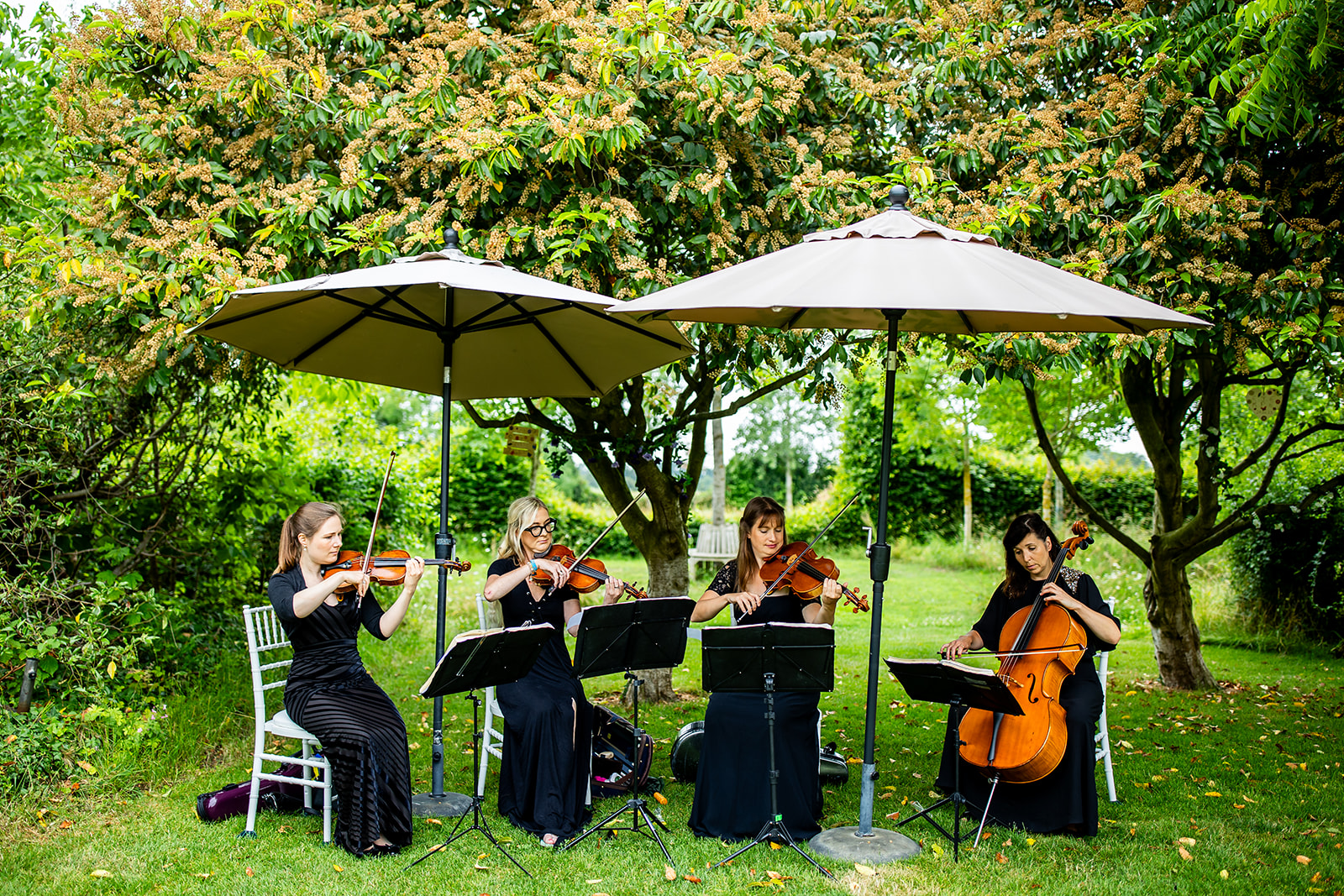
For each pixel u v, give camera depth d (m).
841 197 4.80
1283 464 8.89
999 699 3.44
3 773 4.20
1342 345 4.66
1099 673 4.23
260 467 7.14
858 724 5.91
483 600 4.89
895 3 5.36
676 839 3.88
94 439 6.05
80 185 4.86
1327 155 5.12
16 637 4.88
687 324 5.03
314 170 4.82
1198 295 4.79
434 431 17.53
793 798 3.92
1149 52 5.17
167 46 4.88
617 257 4.49
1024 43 5.59
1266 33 4.55
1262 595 8.91
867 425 16.19
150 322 4.52
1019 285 3.15
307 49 4.82
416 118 4.68
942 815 4.18
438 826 3.97
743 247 5.05
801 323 4.32
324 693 3.80
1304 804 4.34
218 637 6.71
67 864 3.55
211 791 4.37
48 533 5.48
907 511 16.25
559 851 3.72
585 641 3.61
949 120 5.50
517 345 4.80
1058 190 4.84
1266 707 6.33
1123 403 8.81
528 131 4.48
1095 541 12.55
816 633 3.51
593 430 6.07
